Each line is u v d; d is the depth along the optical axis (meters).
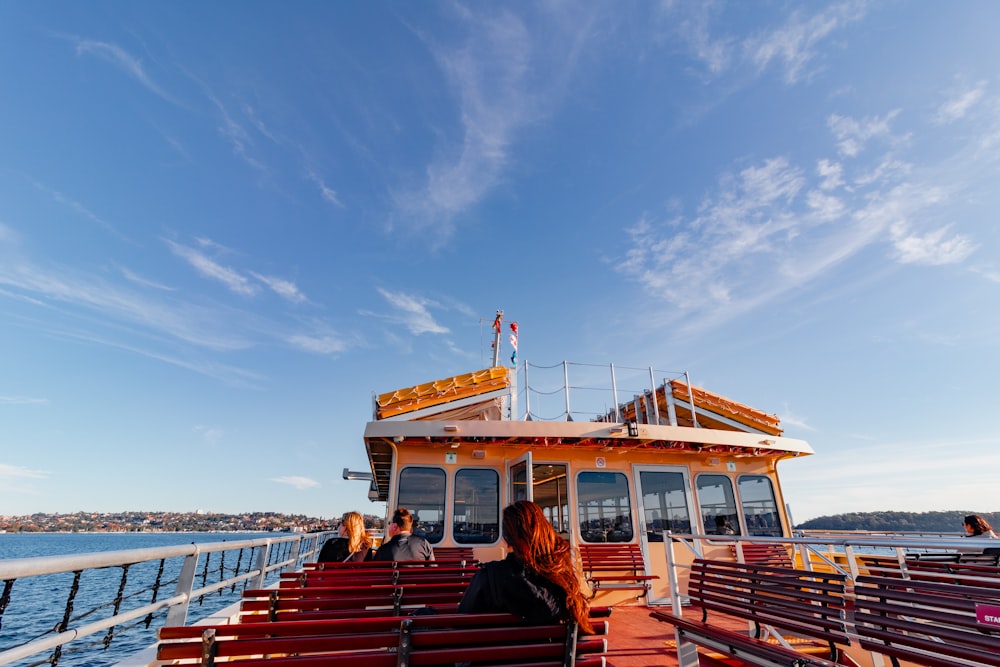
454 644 2.62
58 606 24.34
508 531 2.94
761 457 10.10
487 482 8.95
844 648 5.56
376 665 2.53
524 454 8.20
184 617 3.65
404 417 9.01
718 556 9.28
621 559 8.70
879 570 5.96
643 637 6.45
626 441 9.06
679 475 9.70
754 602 4.71
